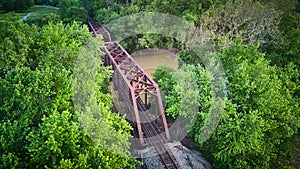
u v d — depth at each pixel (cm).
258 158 2478
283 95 2658
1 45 2709
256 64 2577
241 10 4044
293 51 3397
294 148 2947
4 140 1794
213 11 4231
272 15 3956
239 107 2522
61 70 2570
